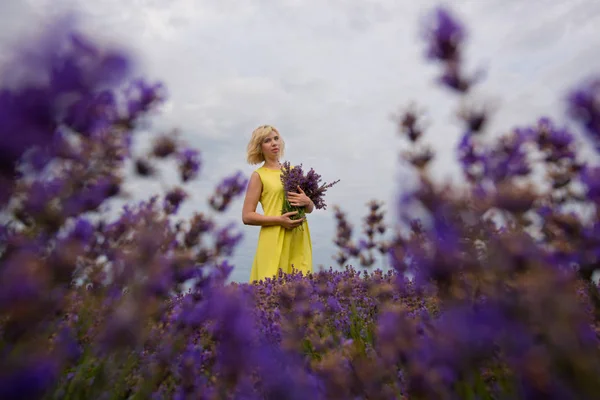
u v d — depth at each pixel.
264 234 4.68
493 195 0.99
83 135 0.83
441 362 0.90
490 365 1.08
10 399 0.70
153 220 1.45
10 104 0.67
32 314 0.78
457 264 0.94
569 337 0.70
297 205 4.70
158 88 1.26
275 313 2.05
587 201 1.07
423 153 1.20
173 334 1.58
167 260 1.35
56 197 0.92
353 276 3.22
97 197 1.05
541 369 0.70
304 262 4.78
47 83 0.69
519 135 1.19
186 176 1.64
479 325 0.84
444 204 0.97
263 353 1.07
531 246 0.89
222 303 1.06
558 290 0.75
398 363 1.35
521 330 0.76
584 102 0.99
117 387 1.35
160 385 1.45
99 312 1.37
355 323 2.43
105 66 0.73
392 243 1.32
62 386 1.20
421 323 1.17
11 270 0.76
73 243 0.92
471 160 1.17
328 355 1.21
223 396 1.20
